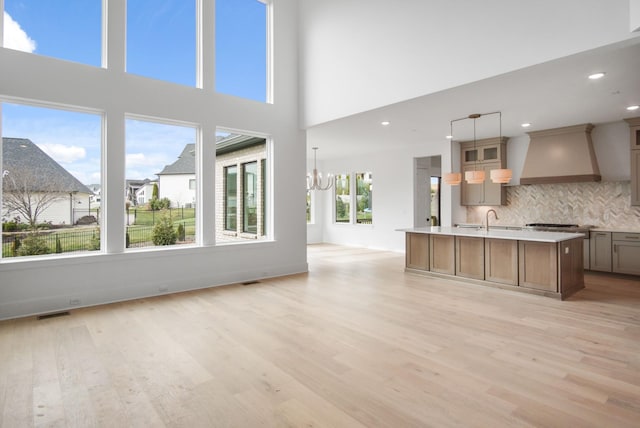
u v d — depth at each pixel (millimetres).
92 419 2088
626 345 3160
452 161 8195
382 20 5047
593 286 5426
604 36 3172
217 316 3992
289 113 6387
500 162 7770
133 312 4145
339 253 9086
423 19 4547
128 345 3172
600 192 6703
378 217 9867
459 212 8477
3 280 3928
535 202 7547
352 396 2328
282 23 6312
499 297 4789
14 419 2084
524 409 2178
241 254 5785
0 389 2424
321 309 4254
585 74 4055
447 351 3035
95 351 3045
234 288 5328
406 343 3207
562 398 2303
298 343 3211
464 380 2537
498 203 7832
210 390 2408
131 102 4750
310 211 11359
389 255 8734
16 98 4066
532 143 7219
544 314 4043
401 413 2135
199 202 5418
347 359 2885
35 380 2545
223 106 5590
